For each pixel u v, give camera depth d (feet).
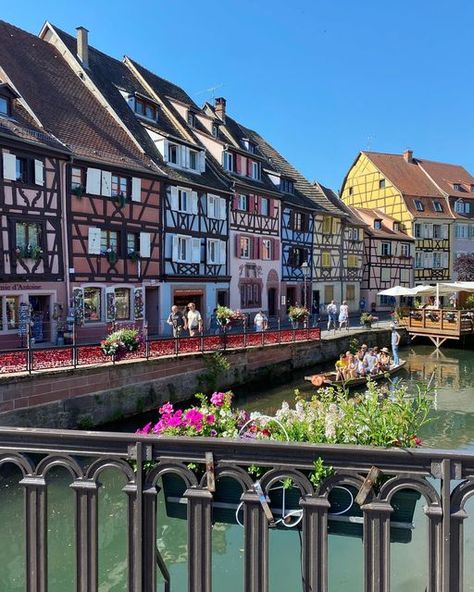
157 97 82.43
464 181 148.56
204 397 10.73
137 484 6.94
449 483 6.19
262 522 6.78
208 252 76.59
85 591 7.06
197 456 6.89
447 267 138.41
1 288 49.37
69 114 61.52
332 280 110.73
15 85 56.49
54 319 54.13
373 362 56.65
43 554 7.16
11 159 49.90
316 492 6.66
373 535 6.45
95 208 58.29
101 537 20.15
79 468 7.12
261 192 87.71
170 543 17.03
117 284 61.05
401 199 133.49
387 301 127.34
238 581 12.85
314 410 9.77
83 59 70.64
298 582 11.93
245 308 85.51
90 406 36.55
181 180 69.21
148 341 41.78
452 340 86.33
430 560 6.28
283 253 95.81
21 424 32.30
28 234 52.11
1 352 32.19
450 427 40.42
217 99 95.71
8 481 26.40
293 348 60.13
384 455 6.41
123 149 64.49
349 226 115.14
